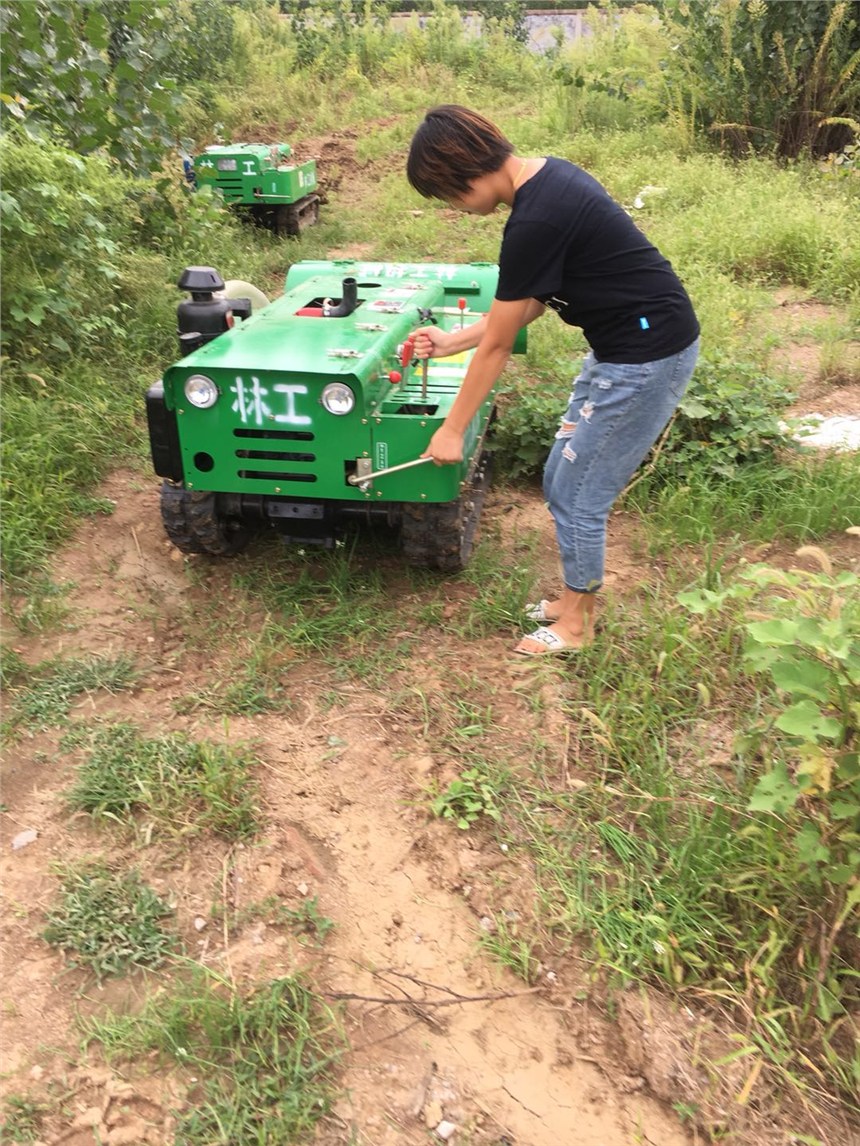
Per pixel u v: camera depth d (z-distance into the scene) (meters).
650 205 9.58
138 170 7.61
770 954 2.28
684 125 11.70
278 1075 2.11
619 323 2.86
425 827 2.74
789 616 2.52
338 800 2.84
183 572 3.93
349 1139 2.01
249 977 2.32
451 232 10.28
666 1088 2.12
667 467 4.54
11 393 4.95
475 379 2.99
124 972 2.34
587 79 15.00
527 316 3.10
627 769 2.86
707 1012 2.26
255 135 16.09
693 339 2.96
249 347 3.44
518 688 3.24
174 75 16.41
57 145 6.52
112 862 2.62
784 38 11.17
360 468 3.33
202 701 3.21
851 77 11.17
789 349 6.34
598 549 3.21
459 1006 2.29
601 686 3.12
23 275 5.38
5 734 3.05
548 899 2.51
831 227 7.98
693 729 3.01
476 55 20.02
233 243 8.84
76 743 3.03
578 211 2.71
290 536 3.76
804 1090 2.09
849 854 2.14
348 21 21.88
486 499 4.56
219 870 2.61
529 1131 2.05
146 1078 2.13
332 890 2.56
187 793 2.82
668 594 3.72
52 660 3.39
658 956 2.33
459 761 2.96
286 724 3.13
